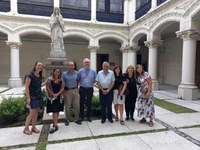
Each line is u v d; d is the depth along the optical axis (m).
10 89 12.25
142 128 4.82
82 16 15.41
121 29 15.55
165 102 8.09
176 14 9.48
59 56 7.98
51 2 15.29
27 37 17.19
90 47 15.02
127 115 5.43
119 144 3.90
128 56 15.66
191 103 7.92
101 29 15.17
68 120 5.14
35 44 17.70
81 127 4.88
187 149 3.68
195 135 4.38
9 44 13.34
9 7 13.82
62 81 4.67
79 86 5.29
